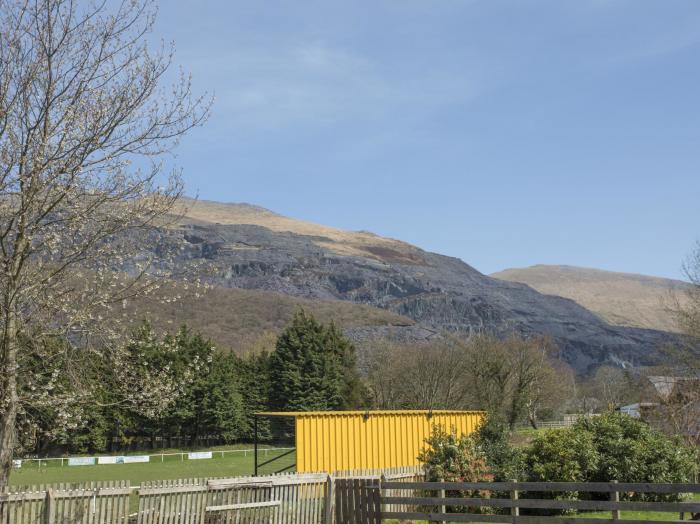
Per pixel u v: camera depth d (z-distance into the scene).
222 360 81.25
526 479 24.42
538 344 82.62
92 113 19.53
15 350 18.94
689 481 25.69
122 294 20.67
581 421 26.48
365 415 29.11
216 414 75.00
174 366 70.25
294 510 20.62
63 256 20.08
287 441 79.69
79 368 20.73
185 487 18.98
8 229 18.61
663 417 35.09
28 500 17.22
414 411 30.64
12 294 18.73
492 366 71.44
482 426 26.61
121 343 21.48
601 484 16.03
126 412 66.12
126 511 18.47
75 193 19.59
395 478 24.83
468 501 17.95
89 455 64.44
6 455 18.61
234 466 55.12
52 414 22.38
